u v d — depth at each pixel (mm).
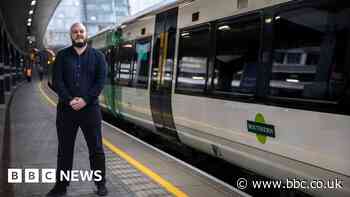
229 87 6137
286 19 4984
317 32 4500
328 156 4230
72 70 4805
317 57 4484
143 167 6539
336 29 4262
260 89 5379
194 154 8945
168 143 10281
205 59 6898
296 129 4695
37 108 16609
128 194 5164
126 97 11406
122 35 12234
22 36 46656
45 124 11617
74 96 4805
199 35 7164
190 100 7363
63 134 4934
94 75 4898
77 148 8086
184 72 7695
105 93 13930
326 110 4285
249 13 5711
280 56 5055
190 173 6207
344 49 4160
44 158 7180
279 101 4992
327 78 4324
